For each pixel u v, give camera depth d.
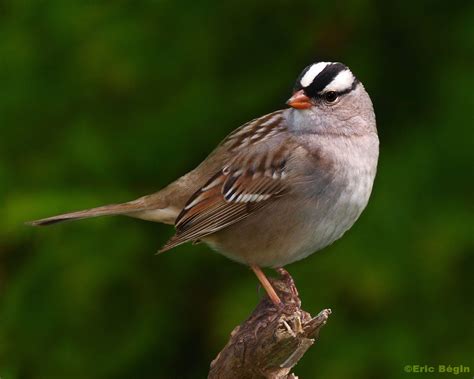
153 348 12.10
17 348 11.78
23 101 12.07
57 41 11.95
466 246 11.05
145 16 11.83
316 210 9.19
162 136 11.93
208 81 11.89
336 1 11.65
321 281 11.24
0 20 12.11
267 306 8.78
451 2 11.66
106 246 11.77
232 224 9.45
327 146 9.19
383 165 11.48
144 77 11.84
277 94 11.75
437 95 11.60
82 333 11.91
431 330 11.26
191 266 12.01
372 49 11.79
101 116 12.05
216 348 11.73
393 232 11.20
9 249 12.26
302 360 11.28
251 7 11.74
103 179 11.93
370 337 11.23
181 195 9.68
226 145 9.65
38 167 11.93
